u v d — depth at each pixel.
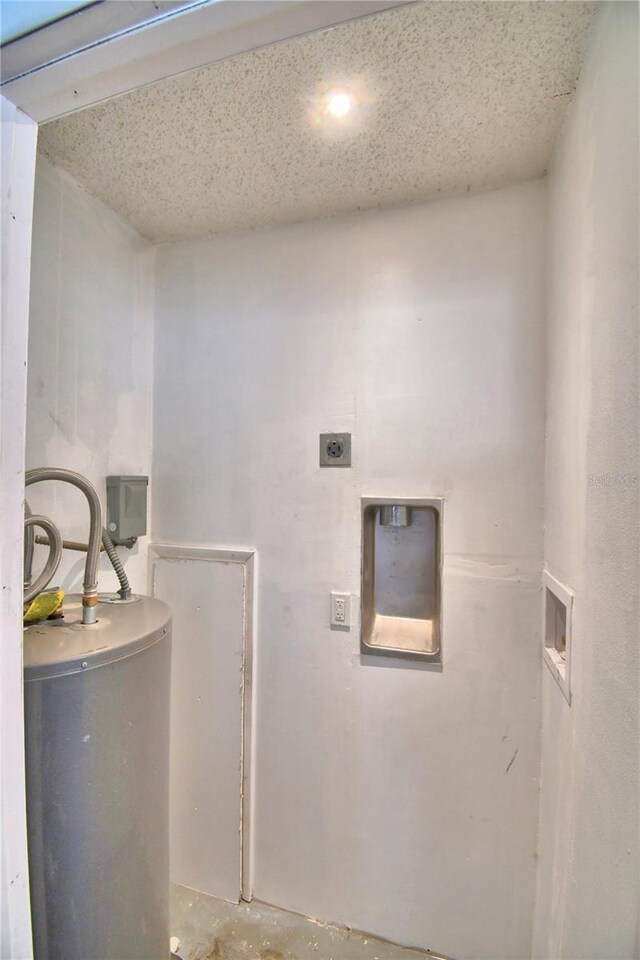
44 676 0.72
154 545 1.44
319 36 0.75
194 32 0.51
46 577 0.88
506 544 1.14
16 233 0.61
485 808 1.14
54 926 0.74
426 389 1.21
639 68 0.58
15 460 0.62
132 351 1.38
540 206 1.12
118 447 1.33
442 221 1.20
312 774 1.28
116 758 0.81
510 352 1.14
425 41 0.77
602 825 0.67
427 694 1.19
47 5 0.55
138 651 0.85
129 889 0.85
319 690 1.28
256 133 0.98
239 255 1.38
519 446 1.13
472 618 1.16
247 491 1.36
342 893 1.24
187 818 1.37
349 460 1.27
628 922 0.57
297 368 1.32
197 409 1.42
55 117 0.62
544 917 1.00
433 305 1.20
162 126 0.96
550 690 1.02
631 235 0.60
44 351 1.08
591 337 0.76
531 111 0.91
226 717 1.34
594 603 0.72
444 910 1.16
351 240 1.27
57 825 0.74
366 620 1.25
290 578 1.31
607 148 0.69
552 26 0.74
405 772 1.20
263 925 1.25
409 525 1.24
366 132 0.98
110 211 1.28
